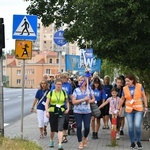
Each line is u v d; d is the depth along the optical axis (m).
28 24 11.70
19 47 11.66
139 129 11.31
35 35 11.71
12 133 15.12
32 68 134.50
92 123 13.67
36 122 19.88
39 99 14.00
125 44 12.96
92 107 11.74
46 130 14.98
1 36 11.10
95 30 13.27
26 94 57.81
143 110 12.48
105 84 16.02
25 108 30.30
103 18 12.80
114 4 12.58
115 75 28.97
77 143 12.52
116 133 12.81
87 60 18.00
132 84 11.52
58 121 11.37
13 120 21.14
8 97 47.12
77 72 24.92
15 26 11.66
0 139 10.67
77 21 17.48
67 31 18.66
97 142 12.84
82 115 11.50
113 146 11.92
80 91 11.44
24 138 12.21
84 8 14.88
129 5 12.27
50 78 20.36
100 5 12.63
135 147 11.52
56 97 11.41
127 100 11.55
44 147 11.67
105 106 14.68
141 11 12.54
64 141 12.63
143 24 12.55
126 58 13.41
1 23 11.09
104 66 26.20
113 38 12.92
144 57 12.98
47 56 133.50
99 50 13.70
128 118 11.51
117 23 12.77
